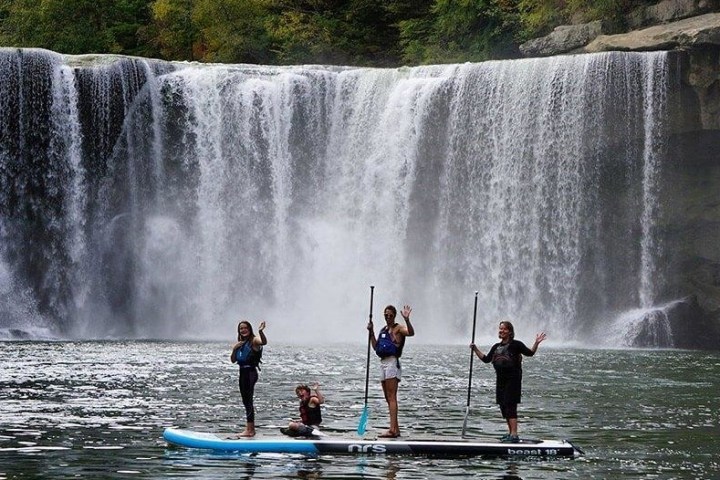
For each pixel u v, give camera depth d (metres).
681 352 47.72
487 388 29.80
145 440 20.47
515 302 57.19
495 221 57.84
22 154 57.50
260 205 60.91
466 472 17.67
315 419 21.20
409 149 59.59
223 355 40.62
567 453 19.41
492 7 73.25
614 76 54.47
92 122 58.31
